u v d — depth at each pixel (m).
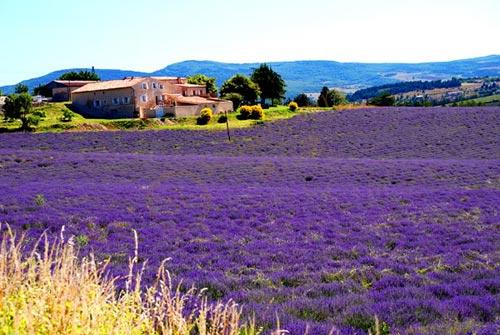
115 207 23.23
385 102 144.75
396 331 7.60
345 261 14.66
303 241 17.75
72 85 123.44
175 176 43.88
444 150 61.50
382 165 46.50
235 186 35.12
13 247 5.58
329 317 8.54
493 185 36.12
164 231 19.16
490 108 89.75
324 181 40.78
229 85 117.81
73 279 5.28
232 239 18.14
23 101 82.31
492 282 11.20
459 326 7.75
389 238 18.23
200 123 89.56
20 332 4.55
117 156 53.75
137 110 97.31
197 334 6.61
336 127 79.12
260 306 9.14
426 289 10.73
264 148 67.75
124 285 9.95
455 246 16.78
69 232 18.39
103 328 4.91
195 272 12.97
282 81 128.12
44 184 32.19
